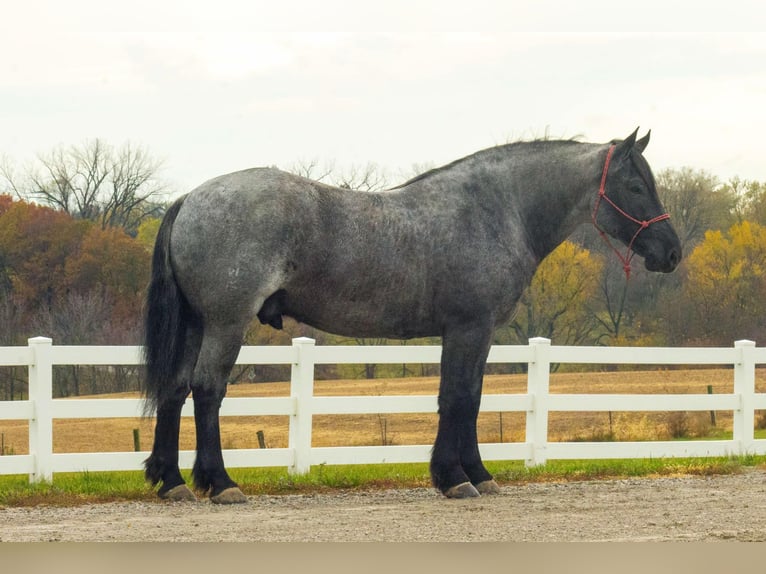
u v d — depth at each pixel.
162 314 8.87
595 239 50.31
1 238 42.88
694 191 55.69
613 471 11.45
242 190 8.70
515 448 12.13
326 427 26.23
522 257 9.74
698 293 49.62
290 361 11.40
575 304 49.06
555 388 35.94
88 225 44.22
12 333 41.91
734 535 7.54
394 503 9.16
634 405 12.52
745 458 12.75
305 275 8.88
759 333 48.94
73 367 39.62
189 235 8.69
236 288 8.56
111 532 7.55
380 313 9.24
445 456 9.41
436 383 40.53
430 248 9.27
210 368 8.73
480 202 9.63
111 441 23.41
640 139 10.05
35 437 10.69
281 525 7.88
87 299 41.81
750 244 49.38
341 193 9.14
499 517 8.30
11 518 8.27
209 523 7.95
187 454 11.04
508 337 49.62
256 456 11.27
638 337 51.09
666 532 7.66
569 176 9.96
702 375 42.06
